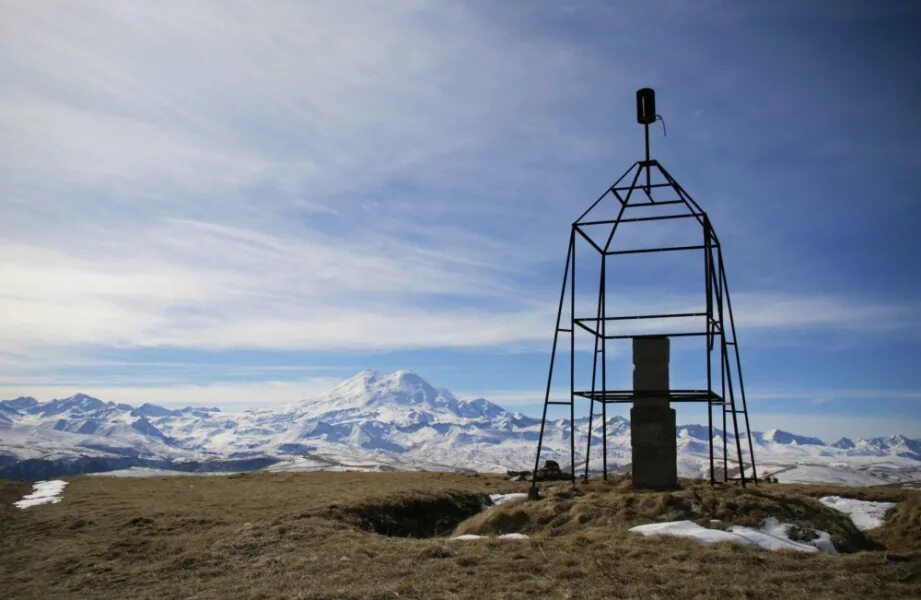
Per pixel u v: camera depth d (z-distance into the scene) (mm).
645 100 32938
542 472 53156
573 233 34344
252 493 42438
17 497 43250
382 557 21516
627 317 33188
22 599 20828
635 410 31969
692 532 23281
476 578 18578
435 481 49469
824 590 16516
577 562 19875
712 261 32938
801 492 38438
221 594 18875
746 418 35938
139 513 33781
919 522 30656
